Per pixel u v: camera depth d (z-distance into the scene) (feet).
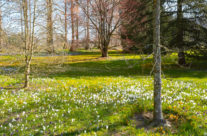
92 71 57.06
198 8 52.31
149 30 61.05
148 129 15.83
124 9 94.27
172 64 63.05
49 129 14.94
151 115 19.16
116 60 85.46
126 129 15.62
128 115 18.71
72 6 97.86
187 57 62.80
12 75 31.86
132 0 90.07
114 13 101.45
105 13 96.17
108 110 19.77
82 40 105.29
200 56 59.36
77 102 22.18
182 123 16.56
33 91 27.37
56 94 25.64
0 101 21.49
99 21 98.37
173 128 16.01
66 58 34.47
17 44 28.04
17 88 28.73
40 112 18.86
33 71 30.78
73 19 96.68
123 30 93.40
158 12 16.31
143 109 20.58
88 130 15.08
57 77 42.68
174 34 57.11
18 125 15.40
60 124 16.11
